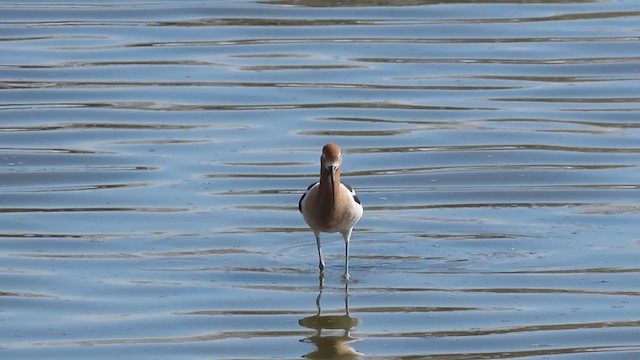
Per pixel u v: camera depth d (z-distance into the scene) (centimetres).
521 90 2247
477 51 2441
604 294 1442
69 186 1816
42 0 2750
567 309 1401
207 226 1661
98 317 1380
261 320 1374
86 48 2441
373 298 1438
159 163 1902
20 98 2183
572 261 1542
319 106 2158
